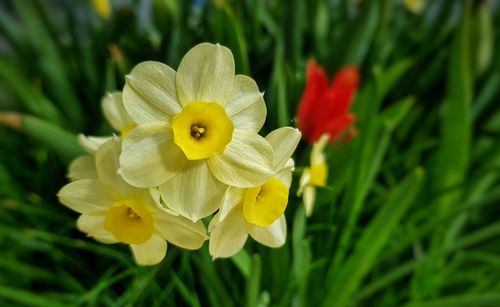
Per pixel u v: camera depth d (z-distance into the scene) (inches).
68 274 10.9
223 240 6.0
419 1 15.8
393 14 15.9
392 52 14.8
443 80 13.6
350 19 13.7
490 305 10.0
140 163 5.2
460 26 11.8
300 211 7.5
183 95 5.4
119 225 5.9
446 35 13.6
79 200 6.0
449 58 13.0
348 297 9.6
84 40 14.9
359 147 9.4
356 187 9.5
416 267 10.9
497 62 14.0
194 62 5.3
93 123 12.0
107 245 9.6
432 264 11.2
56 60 13.2
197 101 5.4
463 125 11.8
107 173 5.8
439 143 12.9
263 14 13.6
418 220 12.2
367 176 10.0
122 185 5.8
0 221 11.4
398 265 12.0
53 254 10.8
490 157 13.1
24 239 10.6
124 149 5.2
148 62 5.3
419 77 13.9
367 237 9.5
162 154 5.3
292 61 11.7
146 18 14.1
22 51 14.6
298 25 12.1
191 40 10.1
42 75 13.1
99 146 5.8
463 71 11.7
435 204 12.1
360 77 13.3
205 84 5.4
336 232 9.7
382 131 11.2
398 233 11.4
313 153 7.5
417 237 10.4
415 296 11.0
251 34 12.5
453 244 10.8
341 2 14.9
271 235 6.2
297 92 9.5
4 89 14.1
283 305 8.8
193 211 5.4
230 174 5.4
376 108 9.7
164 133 5.3
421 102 14.0
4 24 14.6
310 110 8.5
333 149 9.3
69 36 14.9
